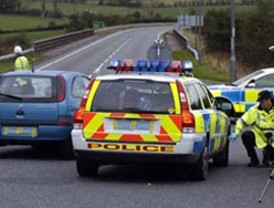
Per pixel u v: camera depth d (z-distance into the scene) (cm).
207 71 7781
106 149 2020
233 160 2617
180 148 1989
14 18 17762
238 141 3250
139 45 12650
